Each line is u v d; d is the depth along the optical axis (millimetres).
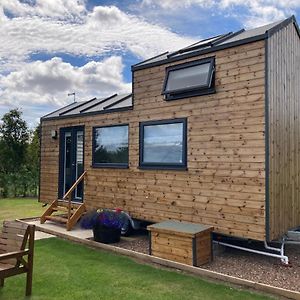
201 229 6078
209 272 5359
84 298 4461
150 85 8047
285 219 6477
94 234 7410
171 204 7500
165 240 6211
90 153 9633
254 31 7035
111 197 8922
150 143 8031
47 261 6078
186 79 7215
